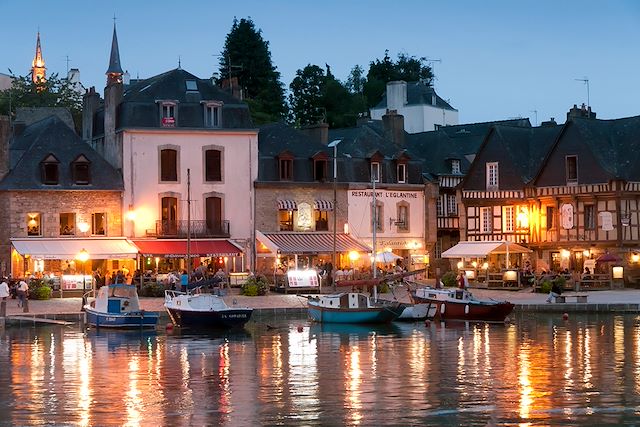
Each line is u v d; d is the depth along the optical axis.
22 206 71.25
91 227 72.88
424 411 32.69
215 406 33.69
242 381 38.44
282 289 69.69
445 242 86.25
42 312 58.47
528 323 57.16
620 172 77.81
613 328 54.03
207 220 75.38
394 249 81.56
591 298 65.81
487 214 83.38
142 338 51.66
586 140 78.75
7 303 62.78
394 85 127.06
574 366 41.19
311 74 126.38
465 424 30.97
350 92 136.62
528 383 37.41
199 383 38.06
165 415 32.38
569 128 79.69
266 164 77.69
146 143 74.25
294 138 80.50
